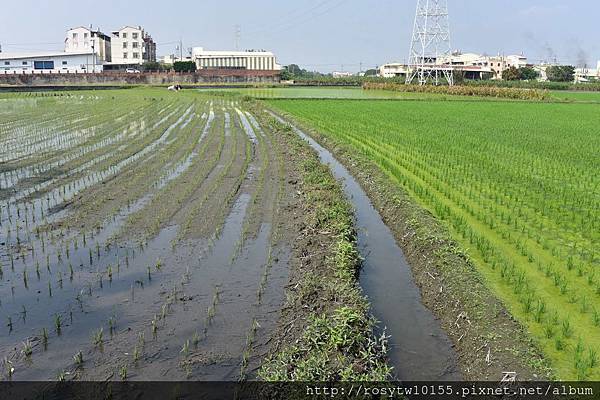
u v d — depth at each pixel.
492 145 23.69
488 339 6.71
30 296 8.27
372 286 9.05
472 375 6.34
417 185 15.27
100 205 13.35
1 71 93.31
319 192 13.67
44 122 31.42
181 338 7.05
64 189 14.88
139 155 20.62
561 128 31.42
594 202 13.80
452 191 15.05
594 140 25.81
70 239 10.88
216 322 7.48
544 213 12.77
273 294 8.40
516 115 41.12
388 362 6.66
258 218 12.45
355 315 6.91
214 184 15.80
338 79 100.38
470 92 70.00
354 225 12.23
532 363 6.22
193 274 9.20
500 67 148.62
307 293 8.12
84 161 19.16
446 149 22.47
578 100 64.38
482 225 11.94
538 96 65.06
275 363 6.32
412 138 25.83
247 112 40.91
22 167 18.05
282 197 14.38
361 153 20.48
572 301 8.16
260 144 24.02
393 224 12.27
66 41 104.12
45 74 80.81
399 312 8.09
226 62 121.75
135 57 109.81
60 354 6.64
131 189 15.05
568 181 16.36
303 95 64.56
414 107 47.09
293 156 20.03
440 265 9.01
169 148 22.25
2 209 12.95
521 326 7.12
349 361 6.12
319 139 25.94
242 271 9.34
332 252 9.66
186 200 13.95
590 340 7.02
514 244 10.73
